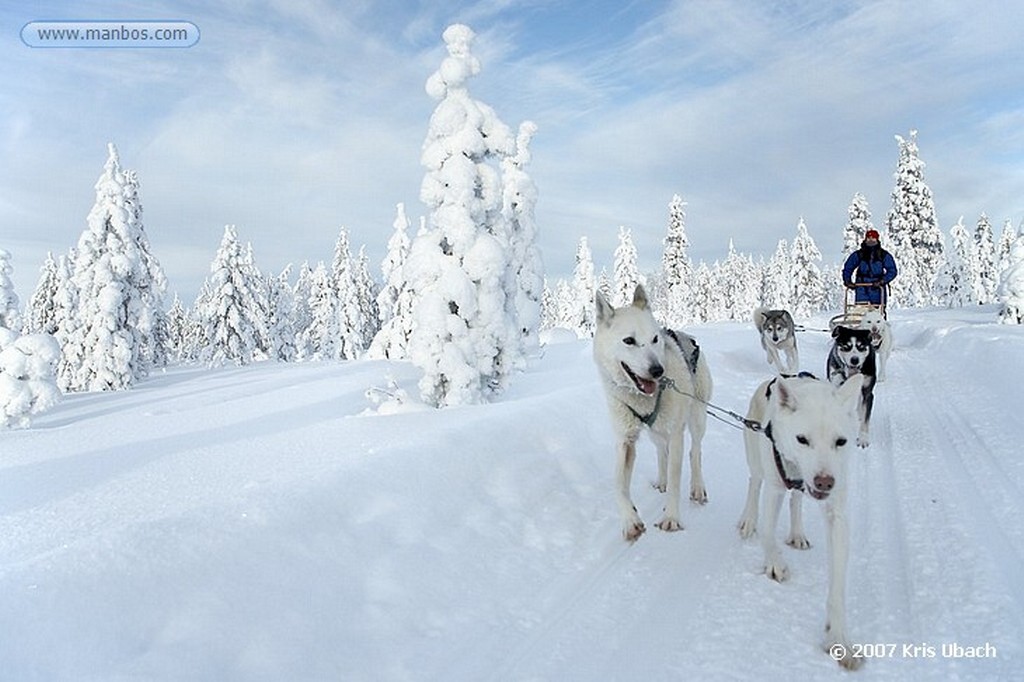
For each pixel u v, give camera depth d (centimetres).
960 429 808
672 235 5044
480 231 1258
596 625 392
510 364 1277
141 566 354
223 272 4219
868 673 333
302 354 5566
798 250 5906
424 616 395
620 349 542
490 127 1292
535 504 579
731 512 586
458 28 1269
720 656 355
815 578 443
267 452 830
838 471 370
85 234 3077
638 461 746
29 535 539
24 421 1627
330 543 433
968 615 370
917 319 3306
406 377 1884
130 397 2534
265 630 347
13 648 288
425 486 539
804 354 1778
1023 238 2875
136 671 298
